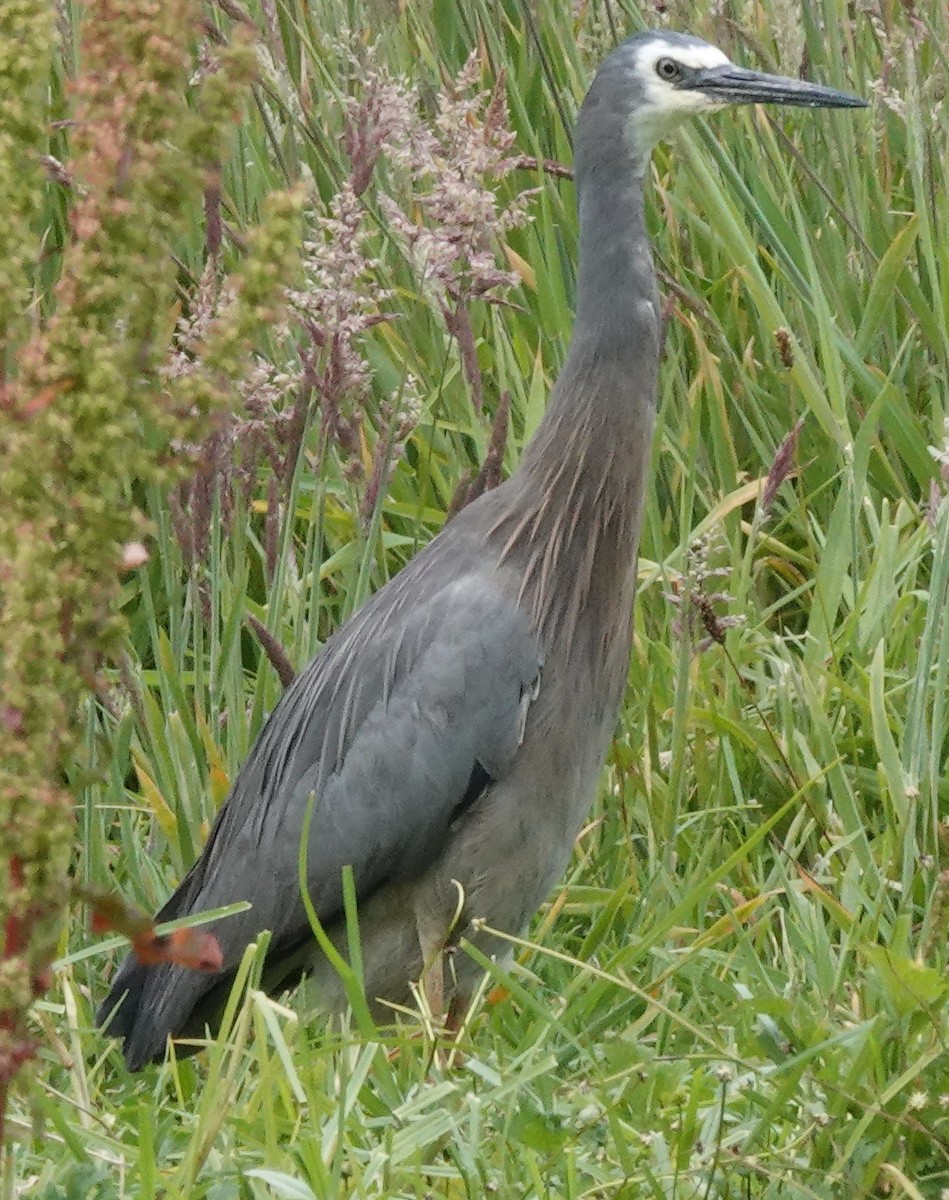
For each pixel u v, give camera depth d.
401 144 9.61
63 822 4.08
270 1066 6.21
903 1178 5.73
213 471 8.41
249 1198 5.86
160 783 8.78
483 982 7.40
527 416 9.63
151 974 8.09
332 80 10.54
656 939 7.32
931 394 10.47
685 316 10.73
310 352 8.75
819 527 9.98
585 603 8.04
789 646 10.15
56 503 4.04
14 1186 5.45
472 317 10.57
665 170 11.55
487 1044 7.54
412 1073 6.87
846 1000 7.32
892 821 8.40
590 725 8.12
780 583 10.47
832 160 10.86
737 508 10.06
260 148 10.23
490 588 7.94
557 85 10.95
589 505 8.04
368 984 8.25
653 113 8.24
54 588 3.99
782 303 10.91
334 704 8.08
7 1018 4.17
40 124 3.98
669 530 10.16
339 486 9.90
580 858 8.90
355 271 8.54
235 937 8.16
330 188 10.37
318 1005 8.32
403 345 10.14
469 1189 5.81
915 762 8.19
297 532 10.03
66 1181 5.61
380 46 10.89
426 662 7.87
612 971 7.25
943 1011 6.85
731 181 10.36
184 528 8.49
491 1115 6.31
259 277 3.95
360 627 8.22
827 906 7.75
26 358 3.98
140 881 8.32
